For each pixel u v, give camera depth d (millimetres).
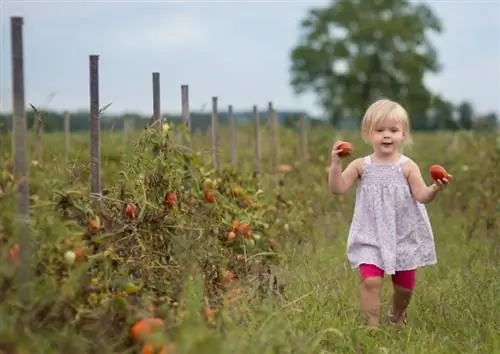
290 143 16094
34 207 4941
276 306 5738
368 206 6406
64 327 4473
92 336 4551
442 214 11562
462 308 6148
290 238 8430
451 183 12211
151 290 5215
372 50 70125
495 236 8555
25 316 4375
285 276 6777
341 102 69688
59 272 4707
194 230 5984
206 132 11492
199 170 6562
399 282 6371
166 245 5727
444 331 5832
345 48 70062
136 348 4602
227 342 4492
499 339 5492
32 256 4652
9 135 6992
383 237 6301
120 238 5496
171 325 4551
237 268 6398
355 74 69062
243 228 6656
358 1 71438
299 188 10789
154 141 6262
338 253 8586
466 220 10211
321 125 20828
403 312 6387
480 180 11414
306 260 7641
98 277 4820
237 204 7504
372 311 5926
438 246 9242
